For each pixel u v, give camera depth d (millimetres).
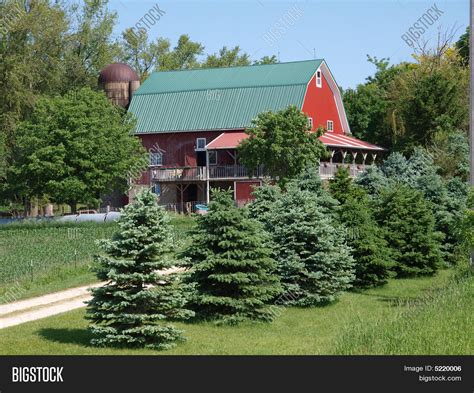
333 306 28875
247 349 20500
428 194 42188
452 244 40781
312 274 28328
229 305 24344
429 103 68750
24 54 73250
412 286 34406
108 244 20109
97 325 20312
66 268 33000
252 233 25203
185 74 75562
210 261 24328
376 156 73688
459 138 60875
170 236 20688
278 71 71438
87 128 57875
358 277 33469
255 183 63094
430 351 17859
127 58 100688
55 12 77438
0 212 78375
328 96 72062
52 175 57156
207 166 64625
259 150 52156
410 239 37594
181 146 70625
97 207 62406
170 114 71625
